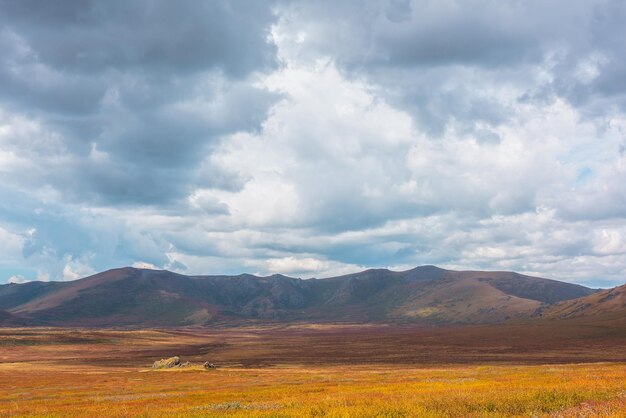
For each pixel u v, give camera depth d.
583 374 51.41
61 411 36.97
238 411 28.64
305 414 25.28
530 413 22.36
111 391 60.66
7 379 87.50
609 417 20.02
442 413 23.58
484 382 45.84
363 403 28.88
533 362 116.00
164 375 92.88
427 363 120.69
